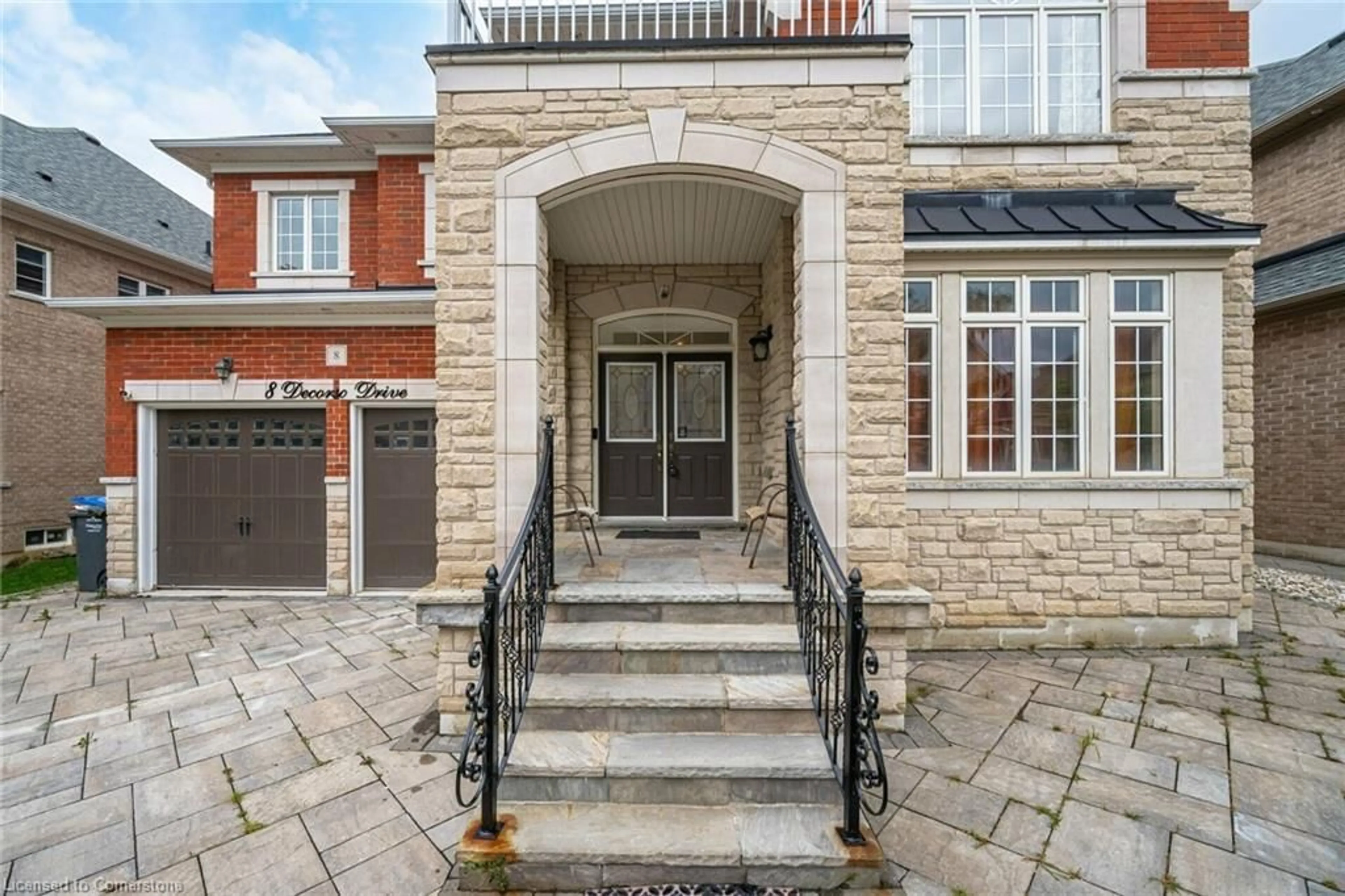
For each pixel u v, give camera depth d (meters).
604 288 6.46
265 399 6.84
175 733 3.54
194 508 7.04
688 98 3.64
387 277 8.12
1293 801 2.84
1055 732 3.53
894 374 3.62
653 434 6.82
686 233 5.44
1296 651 4.93
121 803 2.86
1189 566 5.09
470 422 3.60
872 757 3.18
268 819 2.74
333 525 6.86
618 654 3.25
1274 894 2.27
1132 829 2.64
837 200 3.63
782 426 5.19
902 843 2.56
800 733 2.97
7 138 10.79
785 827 2.50
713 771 2.67
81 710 3.87
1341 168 8.91
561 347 6.25
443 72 3.64
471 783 2.93
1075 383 5.27
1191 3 5.85
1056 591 5.14
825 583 3.09
